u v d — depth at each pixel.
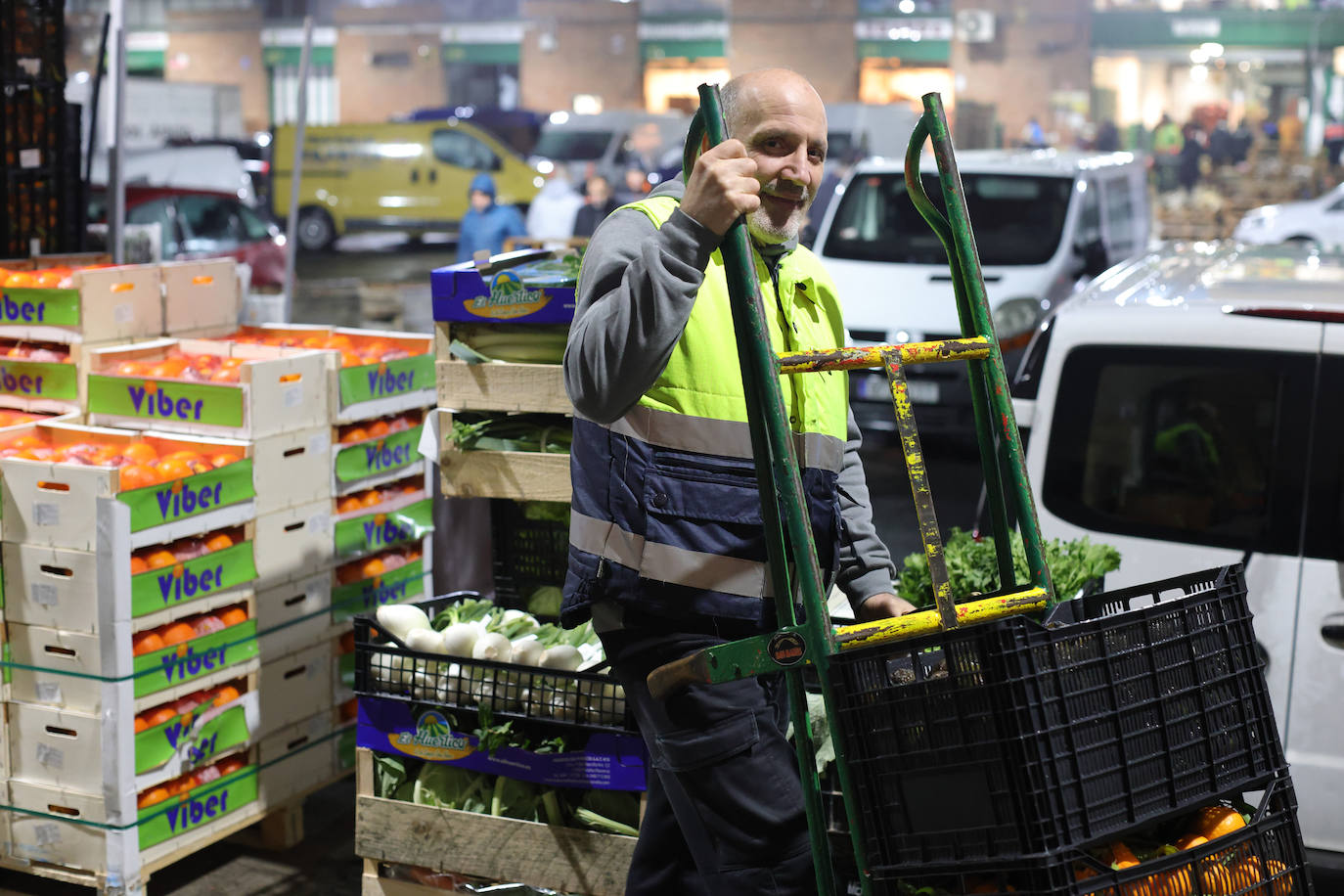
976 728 2.17
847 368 2.47
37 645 4.06
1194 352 4.11
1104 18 38.41
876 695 2.24
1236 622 2.47
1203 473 4.09
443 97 44.88
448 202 25.45
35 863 4.16
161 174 18.17
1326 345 3.97
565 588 2.79
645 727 2.77
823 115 2.71
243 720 4.36
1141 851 2.40
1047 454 4.26
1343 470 3.93
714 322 2.70
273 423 4.41
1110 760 2.25
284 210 25.58
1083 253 10.51
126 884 4.06
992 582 3.59
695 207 2.39
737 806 2.67
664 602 2.69
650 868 3.08
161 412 4.54
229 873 4.44
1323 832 3.95
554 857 3.55
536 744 3.57
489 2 43.81
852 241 10.66
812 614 2.35
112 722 3.99
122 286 5.23
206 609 4.23
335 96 45.50
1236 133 29.80
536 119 30.97
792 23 41.06
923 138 2.74
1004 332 9.77
